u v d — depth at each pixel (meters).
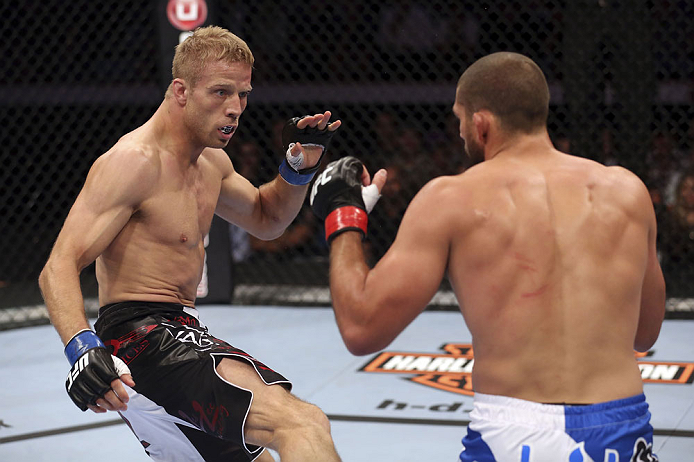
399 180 5.62
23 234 5.97
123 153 1.97
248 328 4.56
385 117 5.76
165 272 2.07
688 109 5.47
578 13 4.72
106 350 1.76
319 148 2.21
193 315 2.13
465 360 3.84
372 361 3.85
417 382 3.52
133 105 5.93
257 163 5.78
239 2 5.67
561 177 1.52
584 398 1.44
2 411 3.33
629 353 1.50
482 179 1.52
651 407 3.13
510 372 1.47
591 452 1.41
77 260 1.90
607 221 1.50
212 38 1.98
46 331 4.73
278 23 6.02
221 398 1.90
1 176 6.42
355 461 2.70
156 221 2.03
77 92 5.78
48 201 5.99
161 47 4.85
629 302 1.51
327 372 3.70
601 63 5.04
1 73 5.80
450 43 5.91
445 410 3.16
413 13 5.94
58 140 5.84
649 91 4.74
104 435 3.03
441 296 5.02
